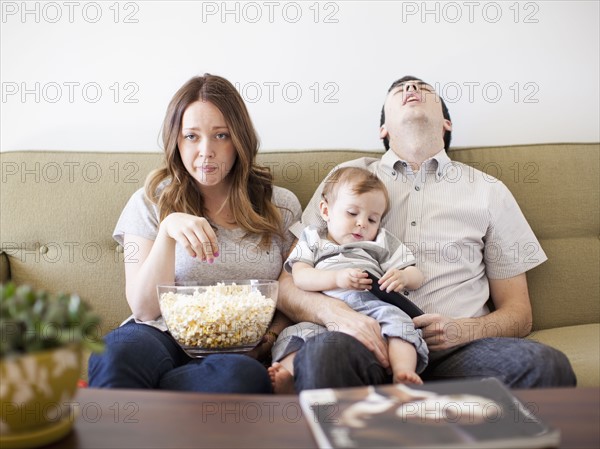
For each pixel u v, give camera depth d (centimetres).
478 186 171
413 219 168
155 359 127
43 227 177
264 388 120
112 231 177
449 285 163
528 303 167
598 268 177
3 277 173
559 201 180
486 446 69
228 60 206
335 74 206
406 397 84
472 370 131
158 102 206
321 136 206
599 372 132
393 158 174
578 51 204
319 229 168
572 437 75
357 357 122
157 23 205
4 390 74
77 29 205
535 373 122
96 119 206
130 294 150
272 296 137
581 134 205
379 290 150
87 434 79
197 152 157
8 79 206
